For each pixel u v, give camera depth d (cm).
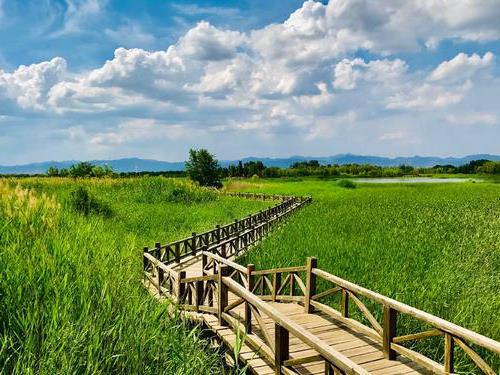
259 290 1135
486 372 476
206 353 636
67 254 647
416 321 824
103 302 538
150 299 645
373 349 659
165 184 3462
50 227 820
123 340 480
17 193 955
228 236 1942
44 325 477
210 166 5356
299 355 625
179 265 1387
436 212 2759
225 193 4931
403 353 600
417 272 1186
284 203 3142
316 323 779
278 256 1404
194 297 866
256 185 6844
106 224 1747
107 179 3475
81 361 436
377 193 5259
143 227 2019
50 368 407
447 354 532
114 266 677
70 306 503
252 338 627
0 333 458
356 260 1317
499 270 1331
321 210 2989
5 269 542
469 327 815
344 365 387
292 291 923
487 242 1645
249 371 598
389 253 1409
